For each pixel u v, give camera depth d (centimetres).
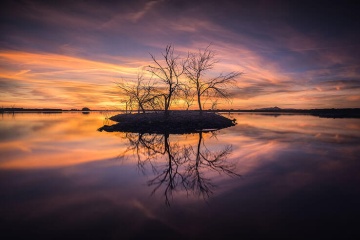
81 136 2127
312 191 740
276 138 1989
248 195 713
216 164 1128
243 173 955
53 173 953
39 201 663
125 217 570
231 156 1295
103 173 970
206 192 744
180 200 680
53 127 3089
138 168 1062
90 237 482
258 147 1562
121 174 957
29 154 1331
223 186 801
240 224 536
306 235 489
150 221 552
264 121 4462
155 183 841
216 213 593
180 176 934
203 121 3145
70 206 631
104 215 580
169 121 2952
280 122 4147
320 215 576
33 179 870
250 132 2462
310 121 4422
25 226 523
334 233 495
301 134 2269
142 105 3503
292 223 539
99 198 693
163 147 1600
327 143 1711
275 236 485
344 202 652
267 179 870
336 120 4769
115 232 500
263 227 521
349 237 480
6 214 581
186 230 511
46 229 509
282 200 670
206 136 2136
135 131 2484
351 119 5147
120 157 1285
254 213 591
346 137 2041
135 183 842
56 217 565
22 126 3247
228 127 3014
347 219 554
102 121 4331
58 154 1338
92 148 1539
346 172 953
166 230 511
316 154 1319
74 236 483
